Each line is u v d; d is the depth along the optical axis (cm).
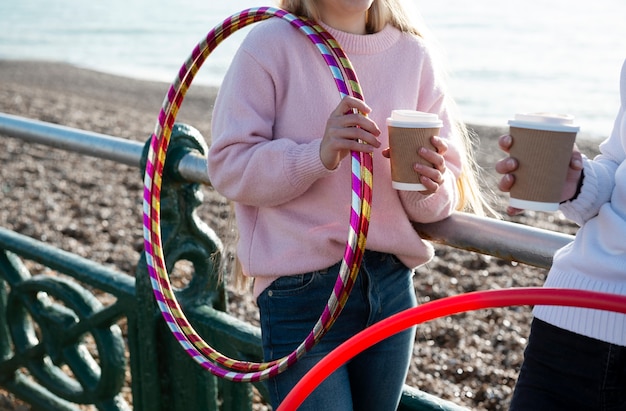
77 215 775
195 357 221
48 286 310
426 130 185
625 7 3306
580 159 169
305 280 207
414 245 212
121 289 280
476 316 513
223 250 236
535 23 2872
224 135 206
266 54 206
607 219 169
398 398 219
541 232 188
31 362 333
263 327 213
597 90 1672
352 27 215
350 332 210
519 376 184
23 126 308
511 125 162
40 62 2358
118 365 295
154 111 1480
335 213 207
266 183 199
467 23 2923
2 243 328
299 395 157
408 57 215
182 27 3331
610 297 146
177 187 263
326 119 207
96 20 3581
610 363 166
